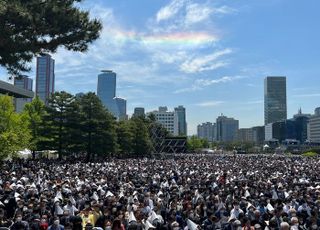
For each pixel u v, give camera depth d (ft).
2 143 151.74
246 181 108.06
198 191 75.56
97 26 48.55
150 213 50.83
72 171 130.52
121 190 77.51
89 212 48.65
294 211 50.80
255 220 45.91
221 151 643.04
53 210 53.42
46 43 46.88
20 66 46.09
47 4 44.93
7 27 41.11
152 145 387.75
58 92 230.48
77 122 231.71
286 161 267.18
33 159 219.61
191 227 46.03
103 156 267.59
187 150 527.81
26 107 244.22
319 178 130.82
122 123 319.47
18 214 45.21
